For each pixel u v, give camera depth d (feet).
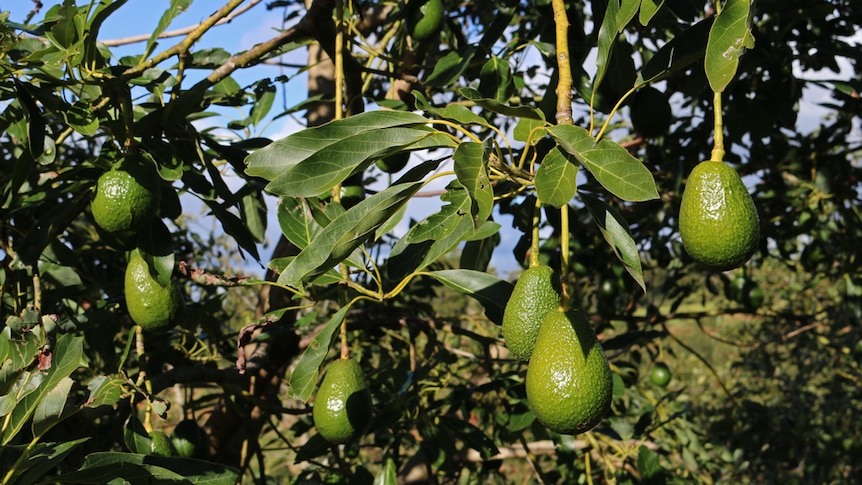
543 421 2.60
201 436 4.65
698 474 7.34
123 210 3.46
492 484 9.84
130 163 3.53
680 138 6.22
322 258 2.73
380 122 2.85
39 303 3.63
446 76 4.32
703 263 2.55
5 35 3.40
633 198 2.33
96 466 2.87
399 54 5.03
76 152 6.42
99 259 6.07
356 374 3.52
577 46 3.94
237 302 9.64
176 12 3.69
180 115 3.77
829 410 11.16
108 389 3.49
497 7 5.97
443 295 11.84
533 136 2.83
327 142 2.88
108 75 3.59
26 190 4.01
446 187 2.70
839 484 10.46
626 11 2.72
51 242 3.82
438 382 5.99
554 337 2.62
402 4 4.68
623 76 3.77
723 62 2.55
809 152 6.61
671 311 7.50
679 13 3.94
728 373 13.19
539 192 2.43
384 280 5.54
